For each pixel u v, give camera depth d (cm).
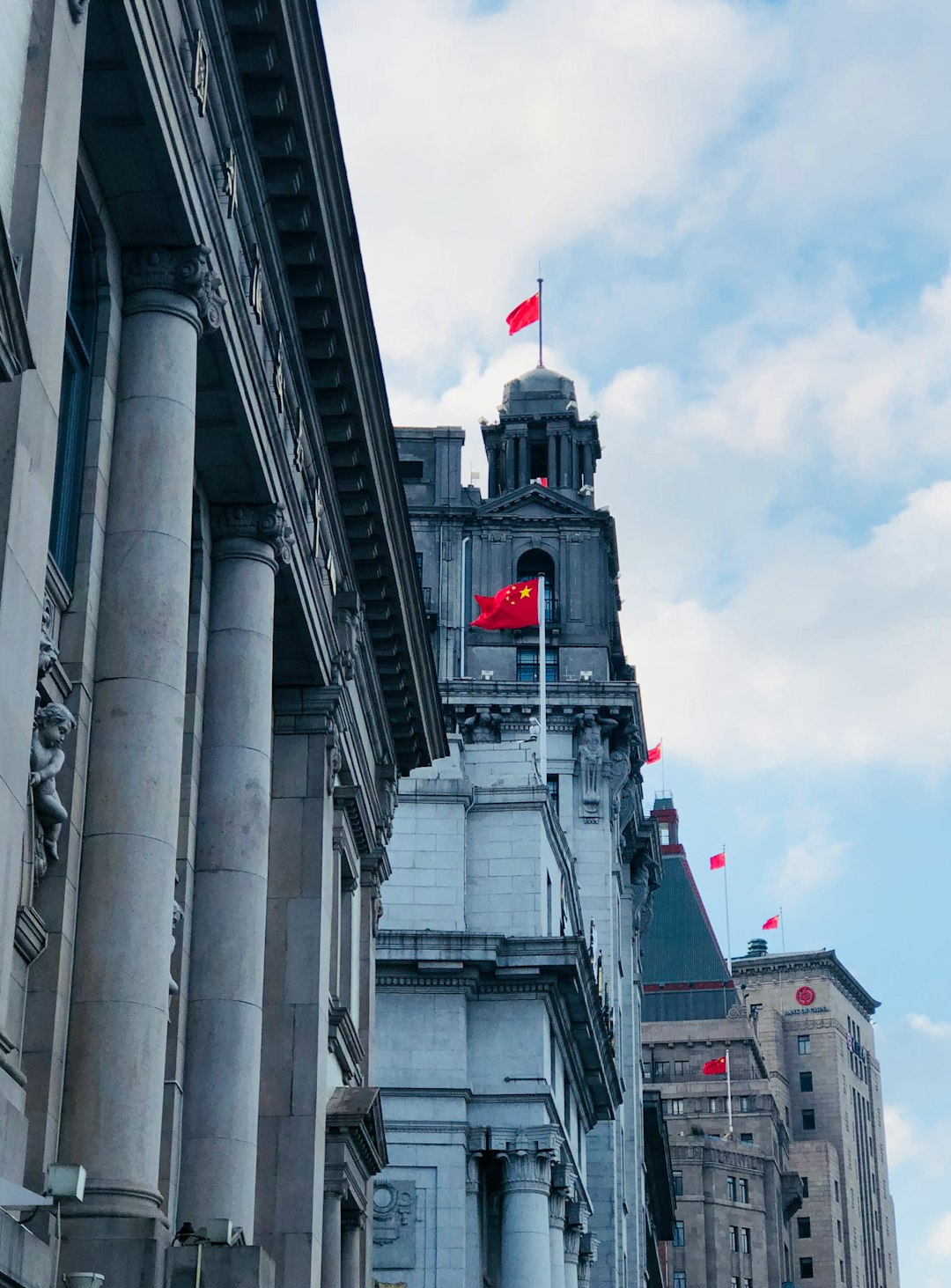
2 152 2011
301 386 3534
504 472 10056
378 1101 4047
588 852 8781
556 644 9262
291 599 3531
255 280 3116
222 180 2889
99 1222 2281
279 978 3684
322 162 3098
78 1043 2366
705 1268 18125
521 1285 5562
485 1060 5759
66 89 2164
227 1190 2909
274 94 2931
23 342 1844
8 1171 1984
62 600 2466
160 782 2506
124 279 2711
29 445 1998
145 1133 2369
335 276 3316
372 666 4516
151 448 2636
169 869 2503
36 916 2283
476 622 8925
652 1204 11588
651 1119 10419
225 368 2917
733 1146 18862
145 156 2589
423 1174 5541
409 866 6000
